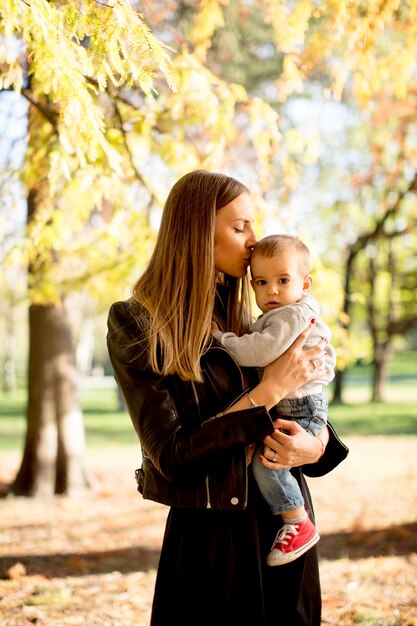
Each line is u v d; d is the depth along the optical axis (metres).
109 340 2.21
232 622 2.11
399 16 4.46
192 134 6.59
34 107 5.01
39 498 8.77
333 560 5.66
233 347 2.24
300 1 4.14
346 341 6.00
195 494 2.08
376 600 4.46
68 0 2.58
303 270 2.43
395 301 23.53
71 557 5.91
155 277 2.26
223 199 2.29
